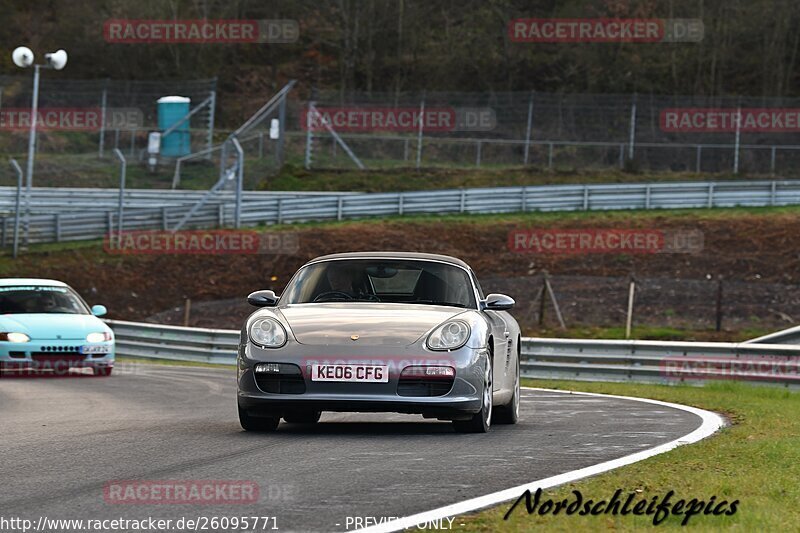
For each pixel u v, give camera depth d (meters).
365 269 33.41
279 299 33.16
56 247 131.00
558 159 176.88
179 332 84.94
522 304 113.94
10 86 194.62
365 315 30.69
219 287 123.31
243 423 30.98
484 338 30.69
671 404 43.16
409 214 147.50
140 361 83.44
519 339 36.88
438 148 179.62
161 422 34.12
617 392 52.62
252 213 140.62
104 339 60.81
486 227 140.75
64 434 30.23
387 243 134.88
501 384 33.22
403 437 29.56
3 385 53.62
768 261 125.56
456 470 23.00
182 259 128.75
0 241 131.88
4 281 65.06
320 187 164.00
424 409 29.44
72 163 165.75
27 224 130.88
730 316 108.69
